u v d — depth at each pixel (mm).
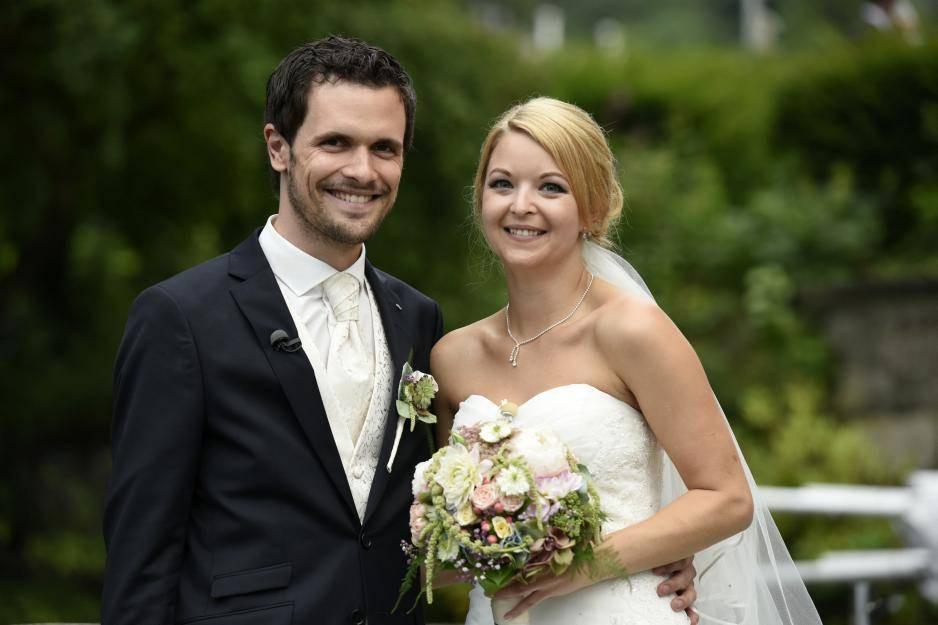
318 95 4629
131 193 13766
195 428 4438
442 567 4508
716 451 4762
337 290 4816
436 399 5352
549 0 47969
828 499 8289
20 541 14188
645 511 4891
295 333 4652
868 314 14867
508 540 4316
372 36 13086
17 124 12797
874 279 14656
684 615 4844
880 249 16312
